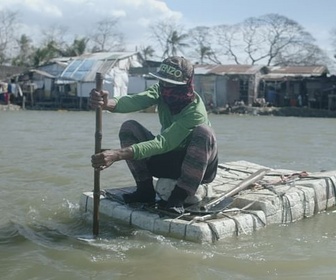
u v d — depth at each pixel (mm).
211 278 3895
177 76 4996
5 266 4098
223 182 6523
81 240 4758
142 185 5461
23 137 16359
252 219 5152
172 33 63250
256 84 44062
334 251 4625
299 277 3963
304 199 5891
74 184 7652
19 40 63000
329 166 10523
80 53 59719
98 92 4707
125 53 47594
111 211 5473
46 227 5242
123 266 4121
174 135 4863
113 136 17641
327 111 40656
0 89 45656
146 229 5031
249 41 64562
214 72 44469
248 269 4109
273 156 12344
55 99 46438
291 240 4930
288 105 43688
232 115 40844
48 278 3852
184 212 5074
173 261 4234
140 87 45312
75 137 16703
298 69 46875
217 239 4770
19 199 6496
